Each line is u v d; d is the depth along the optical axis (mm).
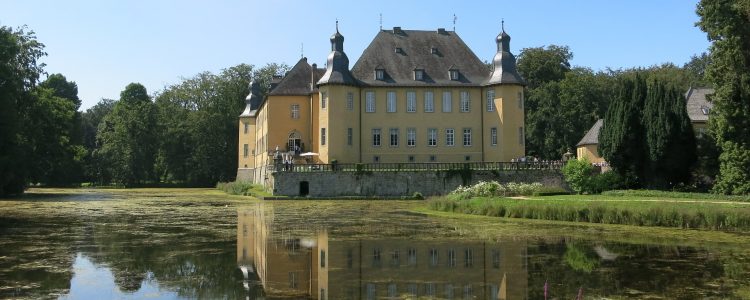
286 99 66688
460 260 17812
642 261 17547
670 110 42750
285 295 13242
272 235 24000
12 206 43000
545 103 79438
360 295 13219
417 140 62688
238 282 14664
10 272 15969
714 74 37562
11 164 53000
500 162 55875
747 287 13906
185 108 103500
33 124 61000
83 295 13297
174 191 78125
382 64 63656
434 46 65875
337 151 59781
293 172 53875
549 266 16766
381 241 22047
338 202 47906
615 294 13234
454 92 63219
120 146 98688
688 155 42812
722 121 36688
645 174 44969
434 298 12898
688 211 26641
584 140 70000
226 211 37625
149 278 15164
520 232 24984
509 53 62656
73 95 114125
